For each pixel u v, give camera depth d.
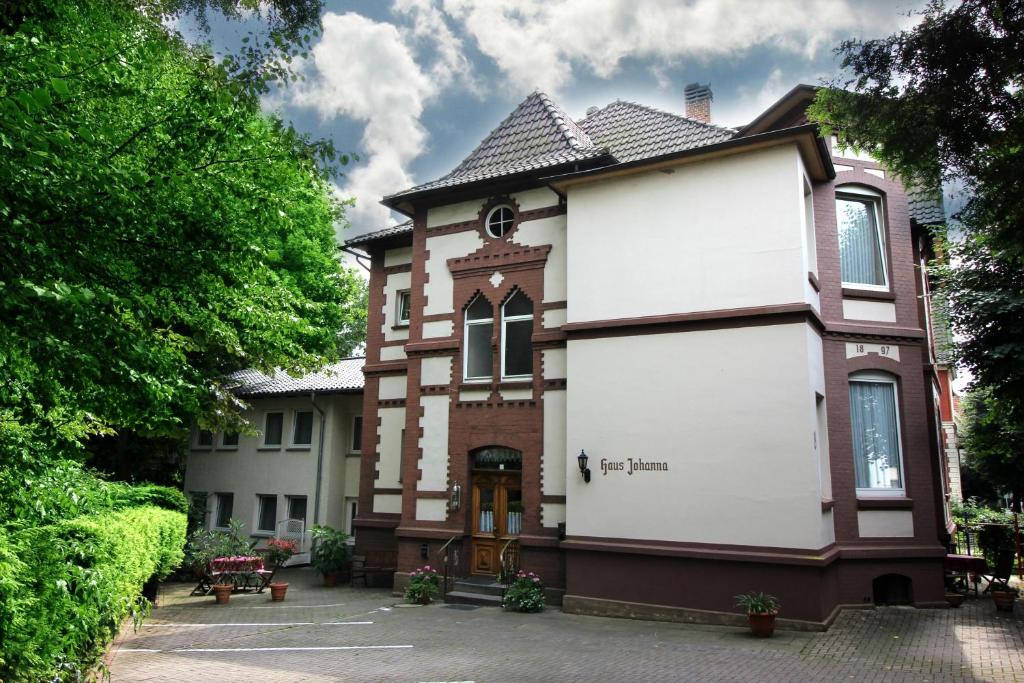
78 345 5.40
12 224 5.37
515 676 9.12
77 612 7.20
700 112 22.22
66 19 7.55
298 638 11.83
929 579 13.29
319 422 23.70
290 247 23.56
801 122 15.44
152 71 8.32
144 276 7.28
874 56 7.46
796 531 11.71
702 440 12.75
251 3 7.13
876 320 14.22
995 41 6.97
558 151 16.39
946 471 18.88
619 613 13.04
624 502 13.29
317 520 22.91
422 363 17.00
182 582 19.55
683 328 13.27
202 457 26.53
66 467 7.76
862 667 9.16
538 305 15.61
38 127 5.49
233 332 11.95
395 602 15.57
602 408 13.81
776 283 12.56
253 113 7.77
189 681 9.05
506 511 15.69
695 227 13.47
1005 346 12.71
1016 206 7.80
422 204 17.75
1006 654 9.62
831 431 13.41
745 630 11.66
